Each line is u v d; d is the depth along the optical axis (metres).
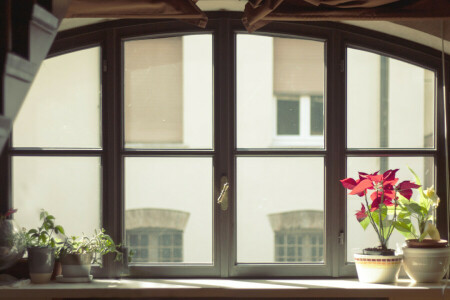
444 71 3.30
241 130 3.45
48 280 3.21
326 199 3.41
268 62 3.44
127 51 3.44
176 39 3.44
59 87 3.42
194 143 3.44
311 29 3.42
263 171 3.44
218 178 3.41
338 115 3.40
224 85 3.40
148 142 3.44
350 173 3.44
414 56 3.43
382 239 3.20
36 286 3.10
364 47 3.42
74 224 3.42
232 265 3.39
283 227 3.44
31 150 3.39
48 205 3.42
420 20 2.98
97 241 3.26
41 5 2.12
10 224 3.16
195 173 3.45
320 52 3.45
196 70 3.45
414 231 3.27
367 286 3.08
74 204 3.42
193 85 3.45
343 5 2.77
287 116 3.45
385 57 3.44
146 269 3.39
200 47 3.45
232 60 3.41
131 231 3.44
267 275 3.39
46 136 3.42
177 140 3.44
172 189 3.44
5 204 3.39
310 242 3.45
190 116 3.44
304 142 3.44
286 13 2.82
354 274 3.39
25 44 1.99
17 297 3.04
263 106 3.45
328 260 3.39
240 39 3.44
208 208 3.44
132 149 3.43
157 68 3.45
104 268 3.37
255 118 3.45
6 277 3.19
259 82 3.45
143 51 3.45
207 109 3.44
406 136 3.45
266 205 3.44
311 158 3.44
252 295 3.06
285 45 3.45
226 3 3.30
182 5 2.78
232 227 3.40
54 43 3.37
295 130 3.44
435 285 3.08
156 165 3.44
